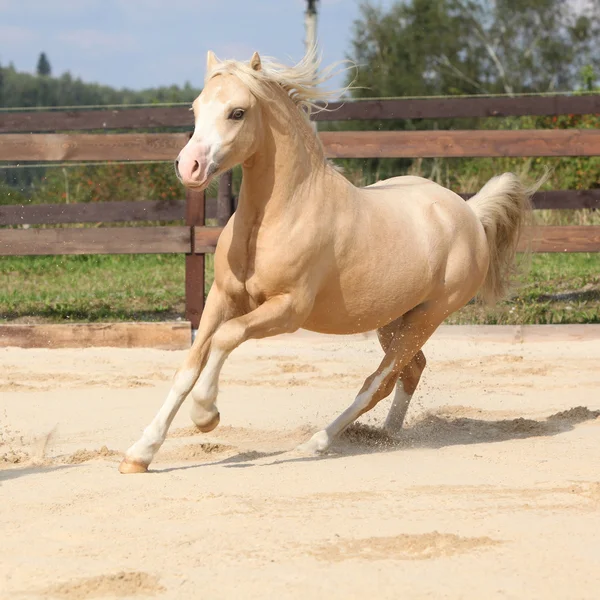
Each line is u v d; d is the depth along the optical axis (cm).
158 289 2320
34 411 1219
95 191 3162
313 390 1379
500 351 1688
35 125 2127
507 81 6512
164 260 2789
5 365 1553
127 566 618
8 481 845
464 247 1070
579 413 1196
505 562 623
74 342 1738
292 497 781
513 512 737
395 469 891
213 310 930
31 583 594
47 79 11675
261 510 739
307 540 665
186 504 757
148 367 1558
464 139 1844
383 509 743
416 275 1010
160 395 1330
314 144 936
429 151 1845
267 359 1623
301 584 585
